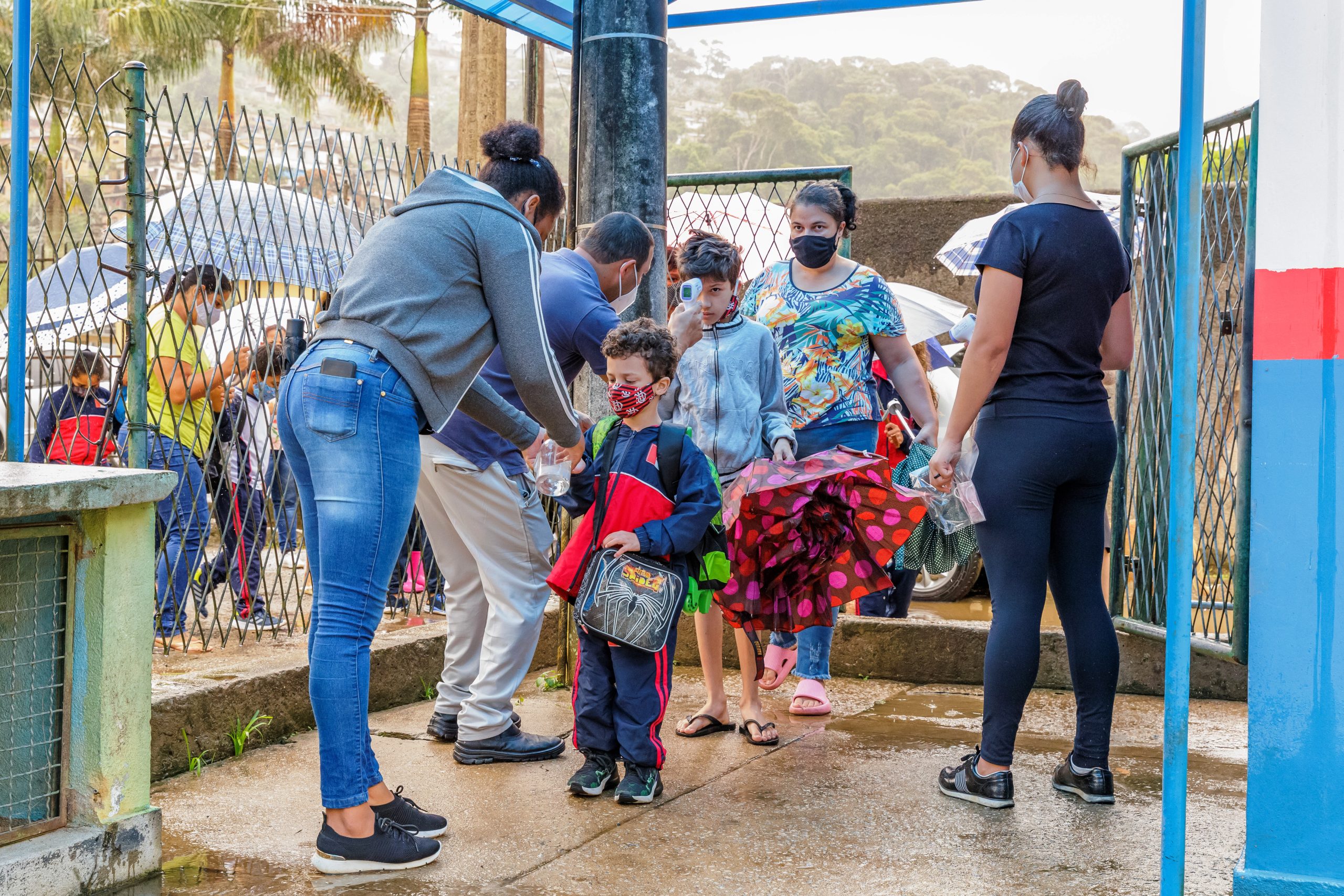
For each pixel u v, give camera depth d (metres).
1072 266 3.12
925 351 6.86
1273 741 2.39
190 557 4.74
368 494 2.70
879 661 4.89
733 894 2.60
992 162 102.00
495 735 3.60
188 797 3.22
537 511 3.62
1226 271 4.73
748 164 95.69
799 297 4.09
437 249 2.81
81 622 2.63
